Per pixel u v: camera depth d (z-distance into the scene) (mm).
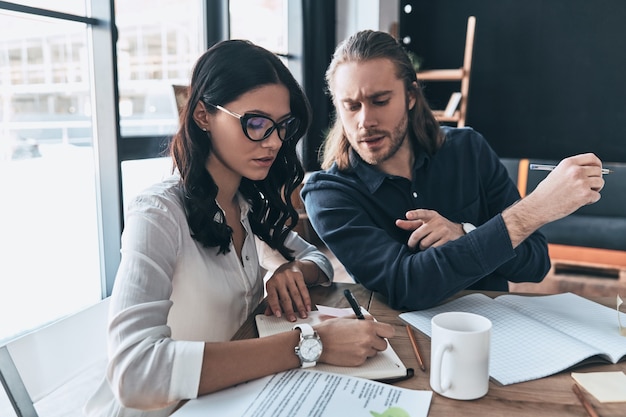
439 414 774
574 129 5137
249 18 4055
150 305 917
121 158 2750
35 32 2689
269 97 1059
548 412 782
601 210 3924
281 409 777
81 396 1858
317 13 4680
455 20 5324
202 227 1107
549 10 5035
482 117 5391
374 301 1292
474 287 1522
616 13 4855
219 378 835
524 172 3998
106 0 2580
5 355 864
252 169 1101
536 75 5168
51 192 2846
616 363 930
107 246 2801
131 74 3408
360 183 1579
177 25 3588
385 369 897
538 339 1008
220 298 1140
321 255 1446
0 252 2783
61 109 2787
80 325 1042
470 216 1632
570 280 3627
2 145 2943
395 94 1481
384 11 5145
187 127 1104
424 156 1606
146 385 828
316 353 890
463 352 802
